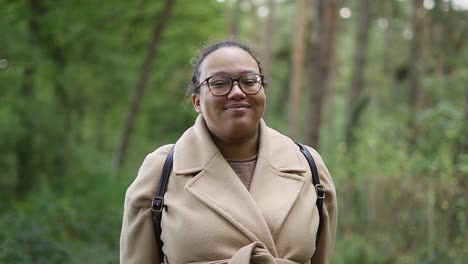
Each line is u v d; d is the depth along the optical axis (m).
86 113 16.03
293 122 16.14
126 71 15.30
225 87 2.05
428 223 6.84
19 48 11.37
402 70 22.94
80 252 7.52
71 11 12.77
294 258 2.02
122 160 14.73
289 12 30.70
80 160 13.32
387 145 8.97
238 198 2.04
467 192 6.22
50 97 13.09
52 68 12.53
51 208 9.03
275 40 30.62
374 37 26.81
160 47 16.97
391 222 7.66
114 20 14.46
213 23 17.17
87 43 13.70
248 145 2.16
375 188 8.16
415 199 7.24
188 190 2.06
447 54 12.14
